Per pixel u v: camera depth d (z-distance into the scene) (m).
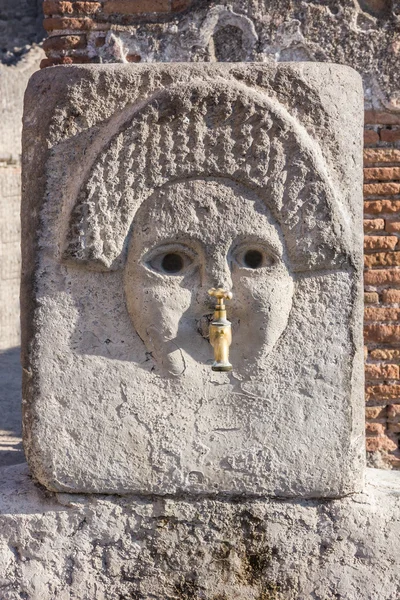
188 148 3.22
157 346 3.33
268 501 3.42
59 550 3.42
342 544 3.42
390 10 4.54
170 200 3.25
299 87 3.26
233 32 4.60
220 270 3.28
